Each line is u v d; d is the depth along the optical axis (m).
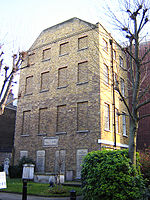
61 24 22.53
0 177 7.61
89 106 17.95
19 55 10.88
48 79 21.83
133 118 9.24
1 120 26.55
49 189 12.16
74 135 18.16
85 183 9.45
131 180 8.40
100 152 9.64
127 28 9.55
